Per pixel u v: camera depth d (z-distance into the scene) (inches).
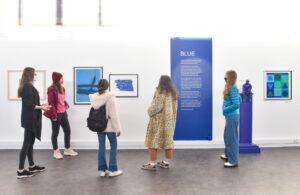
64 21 276.7
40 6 276.2
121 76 276.4
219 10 277.6
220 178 186.5
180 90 273.9
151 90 277.6
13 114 275.0
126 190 165.5
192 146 277.3
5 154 254.2
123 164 222.1
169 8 276.5
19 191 164.2
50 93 231.3
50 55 273.9
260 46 279.9
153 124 205.0
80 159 237.1
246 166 214.1
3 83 273.7
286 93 282.2
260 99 281.6
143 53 276.7
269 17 279.6
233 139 209.0
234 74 204.5
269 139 281.3
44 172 201.0
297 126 283.7
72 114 275.6
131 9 276.4
